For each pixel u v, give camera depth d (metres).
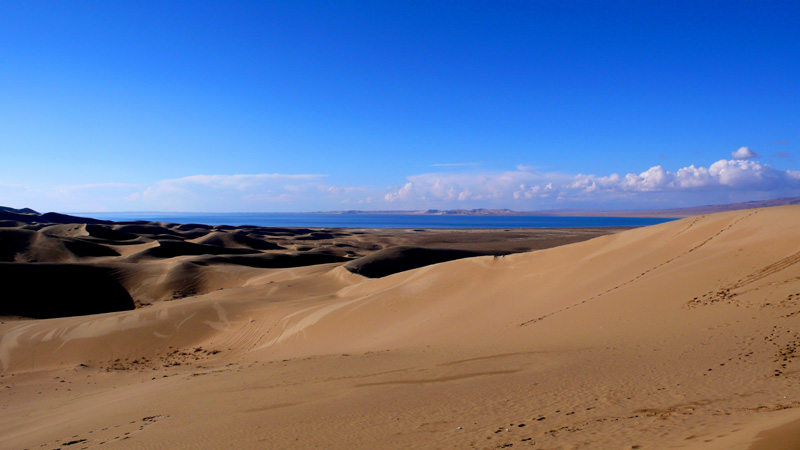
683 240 28.88
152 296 58.34
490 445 7.71
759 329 14.16
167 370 27.69
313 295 49.62
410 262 71.00
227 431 10.80
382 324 31.42
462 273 38.03
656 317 18.73
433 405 11.05
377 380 14.89
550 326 21.69
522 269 35.47
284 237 156.00
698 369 11.48
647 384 10.73
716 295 19.11
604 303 22.62
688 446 6.12
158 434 11.45
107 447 10.91
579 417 8.87
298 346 30.73
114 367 30.50
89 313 53.22
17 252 75.69
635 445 6.71
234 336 35.25
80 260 75.62
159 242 86.31
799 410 6.99
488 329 24.58
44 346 34.19
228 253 89.56
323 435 9.56
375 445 8.52
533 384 12.04
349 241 142.62
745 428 6.39
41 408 19.45
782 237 22.70
